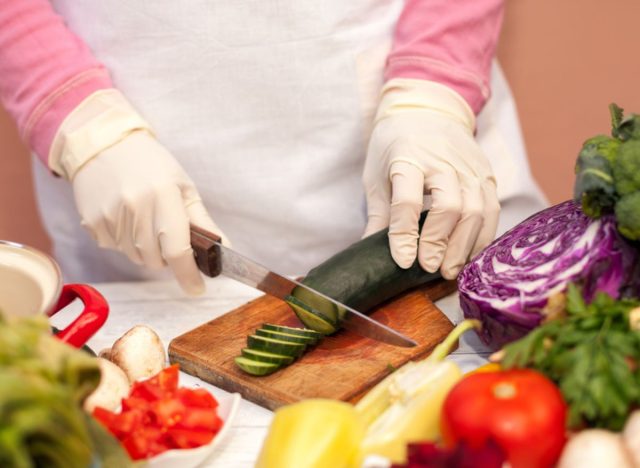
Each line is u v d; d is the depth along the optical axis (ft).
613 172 2.62
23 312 2.67
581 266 2.73
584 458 2.13
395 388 2.52
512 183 4.52
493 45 4.22
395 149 3.77
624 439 2.20
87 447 1.84
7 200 6.81
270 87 4.13
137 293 3.76
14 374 1.75
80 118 3.87
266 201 4.33
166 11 4.03
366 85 4.22
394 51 4.13
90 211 3.82
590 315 2.40
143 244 3.73
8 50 3.94
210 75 4.13
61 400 1.80
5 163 6.68
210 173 4.30
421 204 3.54
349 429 2.32
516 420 2.17
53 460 1.78
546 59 6.71
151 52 4.12
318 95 4.17
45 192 4.66
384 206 3.98
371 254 3.43
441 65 4.01
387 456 2.35
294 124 4.22
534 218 3.15
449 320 3.32
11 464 1.66
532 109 6.89
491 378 2.33
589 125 6.89
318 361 3.05
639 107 6.79
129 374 2.87
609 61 6.66
